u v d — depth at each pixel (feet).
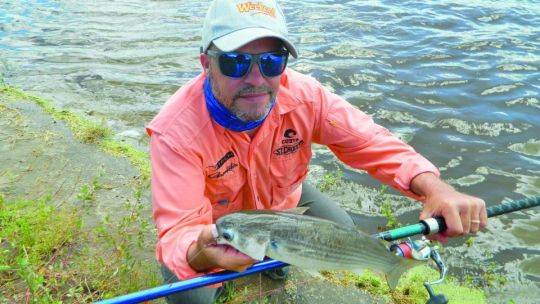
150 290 2.74
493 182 5.83
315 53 9.18
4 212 4.61
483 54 9.27
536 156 6.33
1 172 5.52
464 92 7.85
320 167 6.21
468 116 7.16
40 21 11.34
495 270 4.64
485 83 8.13
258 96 3.07
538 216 5.35
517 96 7.72
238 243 2.50
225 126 3.23
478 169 6.06
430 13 11.56
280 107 3.45
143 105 7.60
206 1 13.29
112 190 5.38
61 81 8.30
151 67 8.97
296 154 3.75
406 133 6.75
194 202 3.14
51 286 3.92
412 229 3.05
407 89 7.93
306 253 2.67
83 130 6.57
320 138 3.81
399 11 11.71
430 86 8.04
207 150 3.26
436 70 8.61
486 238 5.03
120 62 9.15
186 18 11.75
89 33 10.61
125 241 4.54
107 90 8.03
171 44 10.04
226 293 4.01
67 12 12.10
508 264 4.71
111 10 12.33
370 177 6.03
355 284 4.32
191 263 2.77
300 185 4.27
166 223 3.07
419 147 6.46
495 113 7.24
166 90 8.12
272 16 3.01
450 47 9.56
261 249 2.53
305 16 11.31
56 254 4.21
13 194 5.17
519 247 4.93
